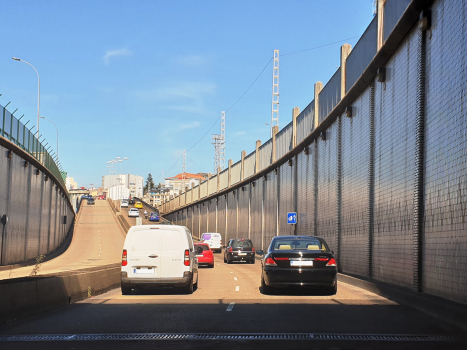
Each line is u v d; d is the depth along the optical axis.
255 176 52.22
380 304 13.30
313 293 16.23
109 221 98.94
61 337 8.47
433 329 9.27
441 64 13.30
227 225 67.19
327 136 29.64
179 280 15.71
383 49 18.19
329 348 7.55
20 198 38.09
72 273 14.75
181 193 110.12
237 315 11.04
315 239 16.25
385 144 18.88
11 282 10.76
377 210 19.77
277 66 60.31
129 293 16.03
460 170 11.75
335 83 27.95
